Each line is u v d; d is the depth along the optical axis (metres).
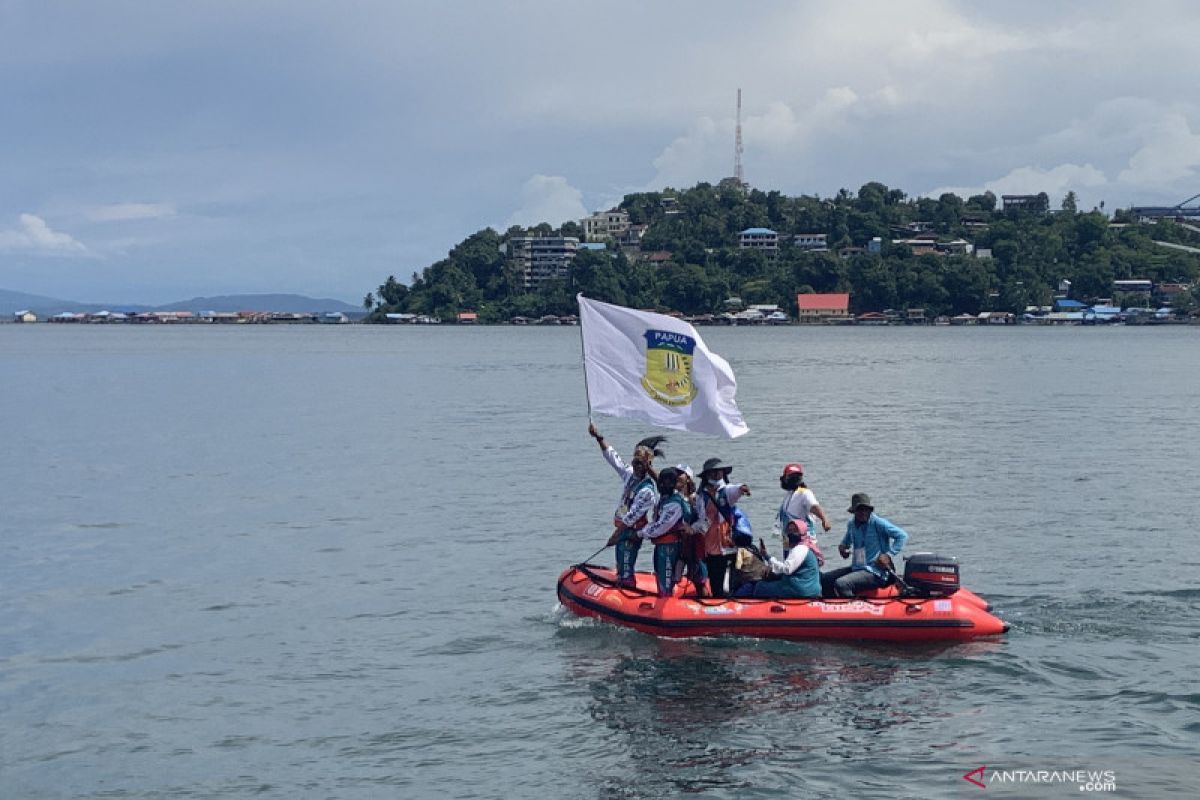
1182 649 14.77
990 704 13.01
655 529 15.78
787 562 15.59
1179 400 55.25
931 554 15.70
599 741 12.25
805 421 44.56
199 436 41.44
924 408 50.91
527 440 39.56
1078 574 18.64
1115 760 11.53
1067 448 35.31
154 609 17.53
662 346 16.47
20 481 30.34
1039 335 184.75
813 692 13.45
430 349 140.88
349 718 13.03
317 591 18.44
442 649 15.32
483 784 11.37
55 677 14.48
